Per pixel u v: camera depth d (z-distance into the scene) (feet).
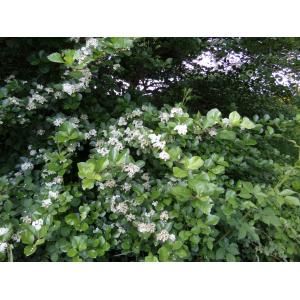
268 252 5.60
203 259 5.45
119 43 5.35
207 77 12.03
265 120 7.69
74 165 6.96
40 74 7.14
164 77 11.25
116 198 5.61
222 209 5.02
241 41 11.41
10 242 5.37
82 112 7.06
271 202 5.57
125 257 5.87
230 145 6.47
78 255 4.95
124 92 8.74
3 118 6.20
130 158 5.25
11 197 6.06
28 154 7.07
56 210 5.35
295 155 10.61
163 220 5.21
